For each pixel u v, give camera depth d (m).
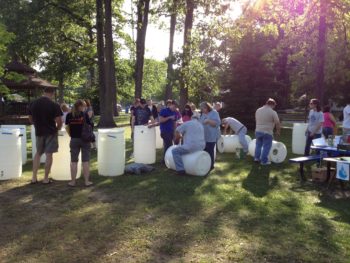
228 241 5.28
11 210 6.55
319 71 16.11
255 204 7.02
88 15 31.28
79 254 4.85
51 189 7.91
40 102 8.08
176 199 7.27
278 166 10.74
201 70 22.78
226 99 23.02
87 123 8.14
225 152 13.23
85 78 50.00
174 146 10.20
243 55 22.58
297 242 5.27
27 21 27.55
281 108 30.52
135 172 9.44
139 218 6.18
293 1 17.31
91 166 10.51
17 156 8.91
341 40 16.66
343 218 6.32
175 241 5.26
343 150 9.06
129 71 41.25
